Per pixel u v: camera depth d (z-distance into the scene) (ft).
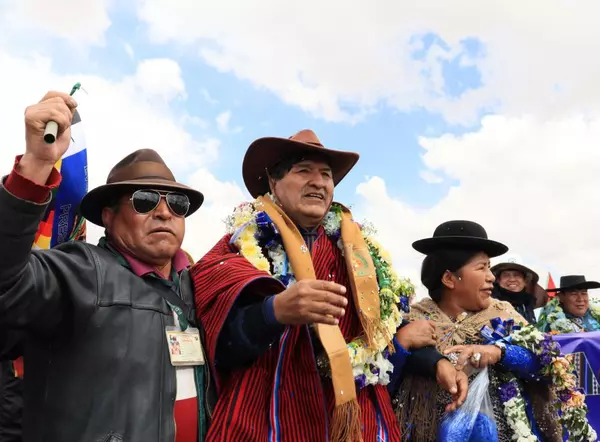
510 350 9.20
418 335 9.13
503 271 19.26
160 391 6.46
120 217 7.20
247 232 8.27
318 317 6.28
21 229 5.38
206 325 7.14
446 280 10.24
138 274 7.02
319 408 7.54
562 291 23.02
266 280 7.20
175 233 7.18
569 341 15.23
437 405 9.20
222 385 7.43
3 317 5.72
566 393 9.48
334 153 8.69
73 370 6.21
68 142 5.72
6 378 9.39
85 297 6.25
